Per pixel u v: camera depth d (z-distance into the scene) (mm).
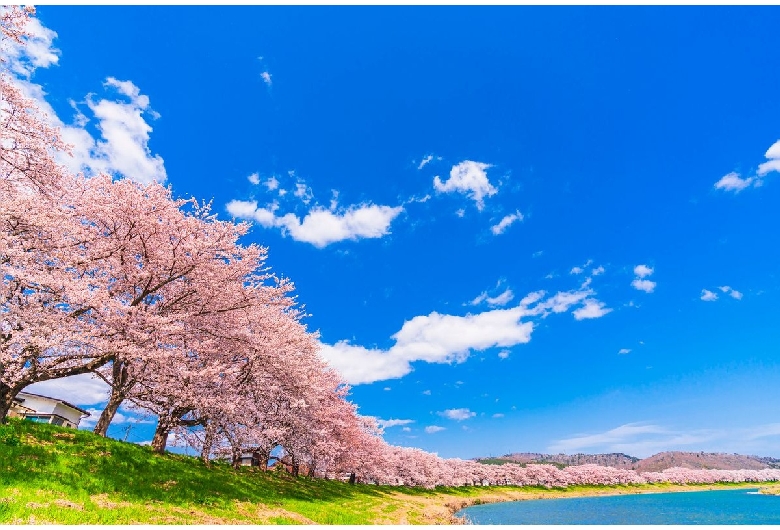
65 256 18109
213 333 22891
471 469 125188
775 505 75875
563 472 149000
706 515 57844
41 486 13930
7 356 14773
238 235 23062
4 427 17938
